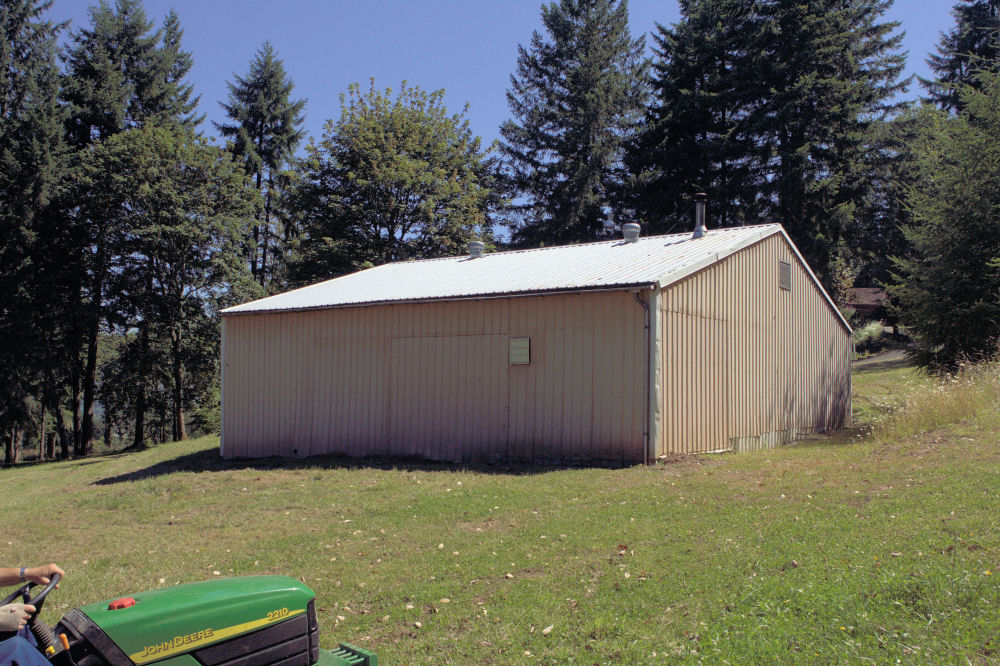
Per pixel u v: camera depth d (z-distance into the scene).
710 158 35.81
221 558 8.75
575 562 7.36
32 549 9.97
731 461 12.81
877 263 38.41
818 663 4.46
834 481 9.76
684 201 36.81
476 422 15.68
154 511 12.12
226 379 20.17
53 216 34.09
